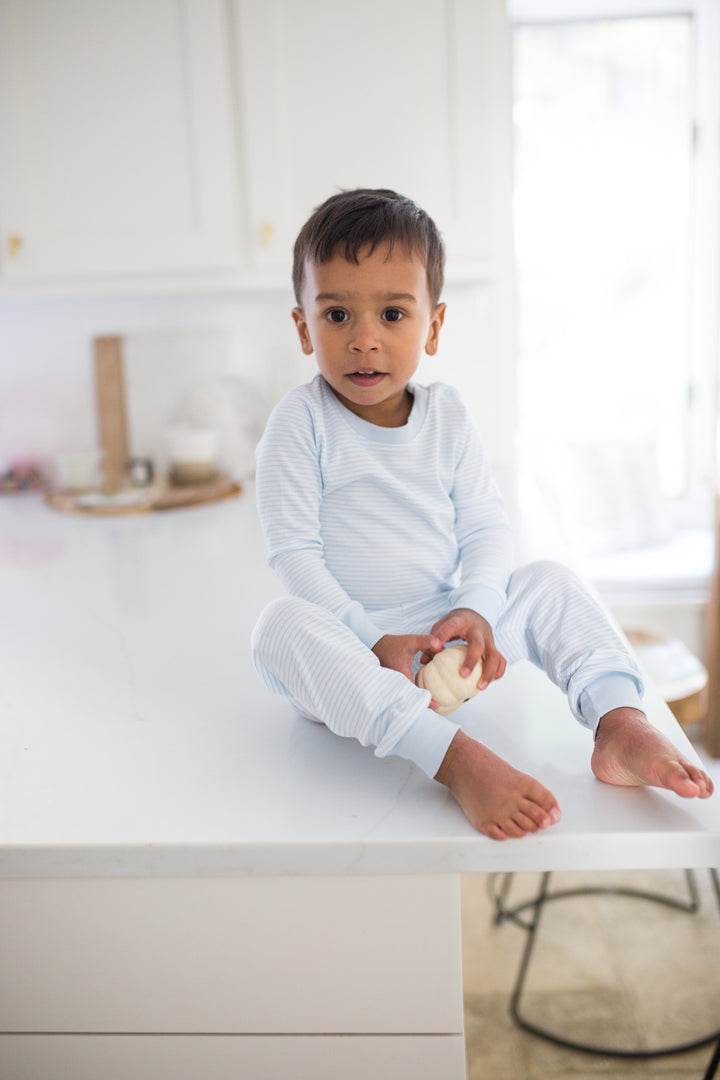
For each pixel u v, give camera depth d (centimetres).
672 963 186
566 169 300
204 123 213
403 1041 88
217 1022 89
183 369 261
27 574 177
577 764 94
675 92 294
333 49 209
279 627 91
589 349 311
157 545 196
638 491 299
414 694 88
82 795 91
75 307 259
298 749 100
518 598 103
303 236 98
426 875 83
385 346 96
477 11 206
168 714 111
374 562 103
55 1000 89
